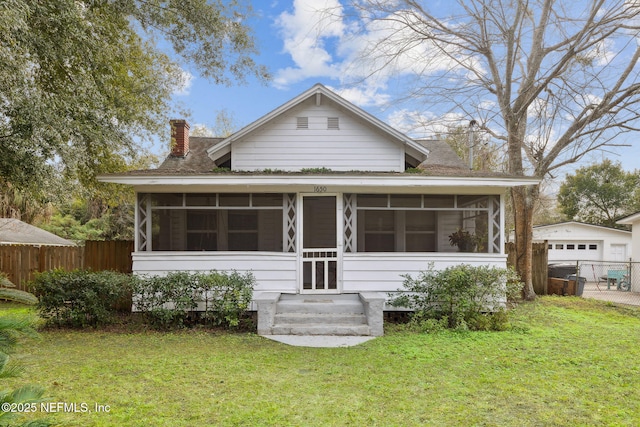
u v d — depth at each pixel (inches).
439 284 340.2
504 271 343.9
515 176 354.9
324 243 438.6
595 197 1145.4
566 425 158.4
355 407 174.2
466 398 184.5
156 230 429.7
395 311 374.9
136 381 204.5
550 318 368.2
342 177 353.1
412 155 436.1
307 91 418.3
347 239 376.8
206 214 432.8
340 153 427.5
